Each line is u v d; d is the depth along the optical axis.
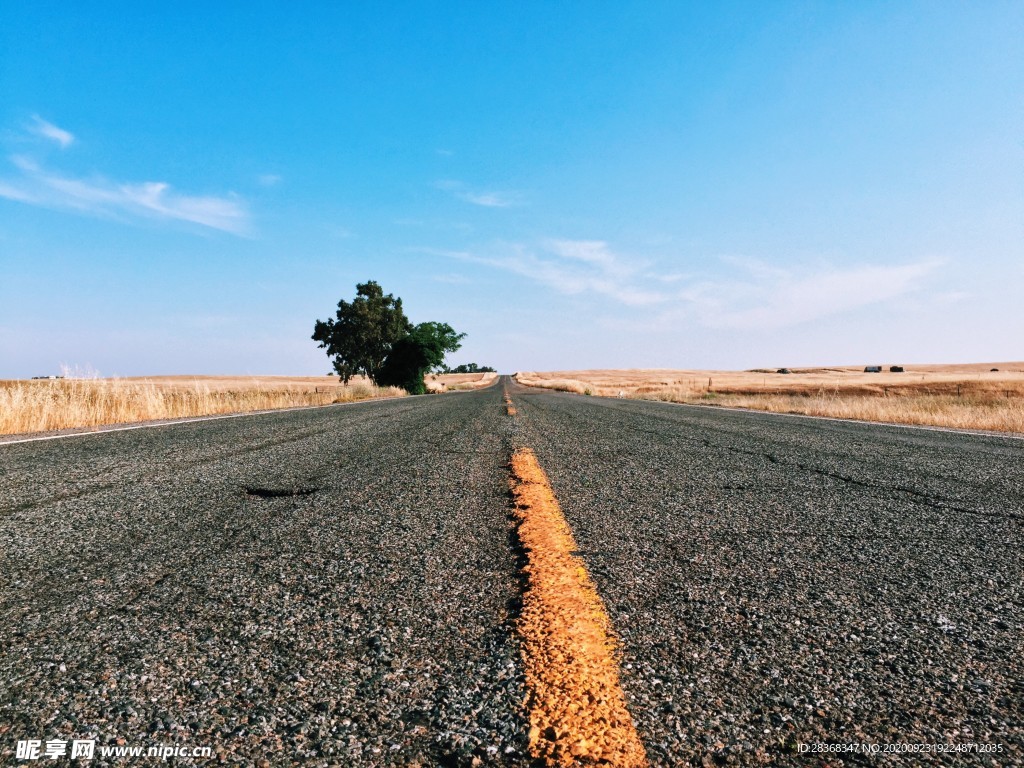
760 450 5.78
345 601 1.69
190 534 2.48
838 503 3.25
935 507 3.17
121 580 1.88
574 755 0.95
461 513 2.88
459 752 0.96
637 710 1.11
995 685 1.24
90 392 10.08
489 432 7.39
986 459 5.34
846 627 1.54
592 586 1.82
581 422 9.43
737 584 1.88
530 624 1.51
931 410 14.38
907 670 1.30
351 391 26.80
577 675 1.24
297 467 4.41
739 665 1.31
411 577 1.91
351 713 1.09
